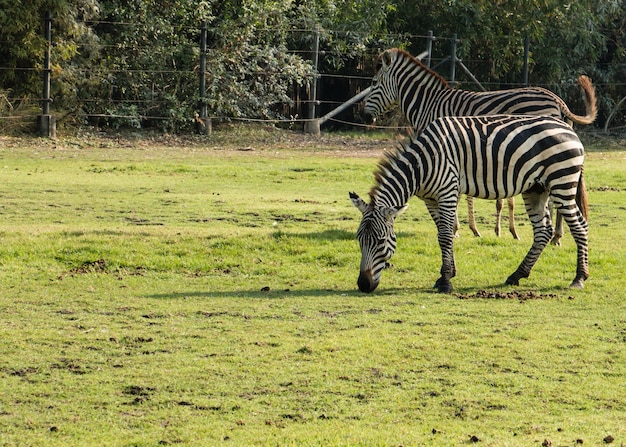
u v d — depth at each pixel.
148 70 32.88
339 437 7.70
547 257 14.83
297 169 25.81
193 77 33.31
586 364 9.63
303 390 8.85
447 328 10.90
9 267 13.81
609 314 11.70
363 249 12.52
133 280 13.45
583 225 13.24
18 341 10.22
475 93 17.28
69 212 18.41
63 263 14.20
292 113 36.94
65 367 9.41
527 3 36.72
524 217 19.34
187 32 33.84
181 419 8.13
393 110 36.50
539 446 7.48
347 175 24.89
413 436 7.73
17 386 8.86
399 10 37.75
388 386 8.98
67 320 11.19
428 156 12.70
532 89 16.81
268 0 33.88
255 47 33.66
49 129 30.50
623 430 7.93
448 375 9.29
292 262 14.54
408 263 14.45
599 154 31.86
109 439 7.70
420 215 19.09
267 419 8.14
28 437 7.72
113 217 17.98
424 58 35.56
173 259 14.45
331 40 35.25
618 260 14.70
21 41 30.03
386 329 10.84
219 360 9.66
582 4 37.75
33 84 31.66
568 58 39.16
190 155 28.62
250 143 32.06
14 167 24.48
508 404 8.53
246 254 14.85
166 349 10.04
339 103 37.81
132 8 32.69
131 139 31.55
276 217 18.33
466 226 18.06
